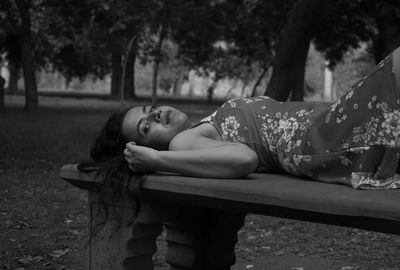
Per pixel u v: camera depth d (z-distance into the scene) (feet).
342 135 9.29
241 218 12.07
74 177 10.67
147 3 66.74
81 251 16.93
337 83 175.52
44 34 96.02
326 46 73.51
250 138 10.57
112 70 117.39
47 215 21.03
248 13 75.41
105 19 84.69
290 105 10.55
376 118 8.95
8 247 16.98
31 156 34.68
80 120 62.90
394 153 8.84
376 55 64.23
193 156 9.48
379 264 16.33
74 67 110.52
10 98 108.68
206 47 104.01
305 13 36.40
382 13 53.26
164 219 10.16
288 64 37.88
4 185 25.94
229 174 9.50
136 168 9.79
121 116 10.91
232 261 12.21
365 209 7.28
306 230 19.75
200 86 210.59
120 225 10.12
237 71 121.08
